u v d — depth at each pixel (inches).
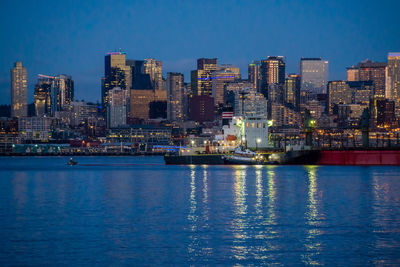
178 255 2566.4
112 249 2682.1
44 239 2901.1
